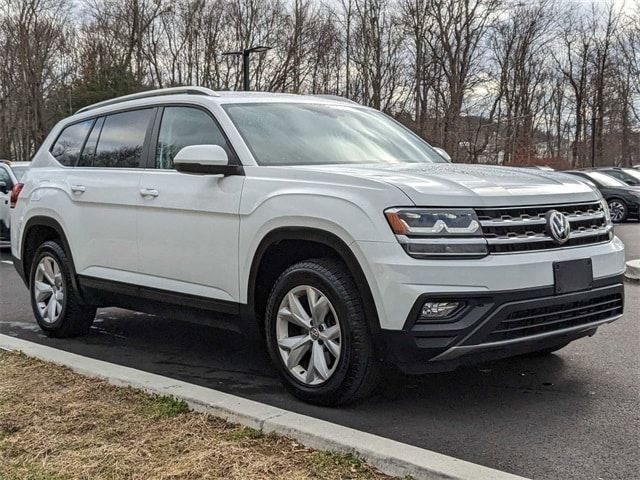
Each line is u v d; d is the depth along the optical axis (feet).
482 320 12.30
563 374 16.26
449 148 144.87
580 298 13.46
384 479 10.44
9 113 168.86
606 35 167.22
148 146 17.81
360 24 155.63
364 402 14.39
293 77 165.07
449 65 148.36
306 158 15.79
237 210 14.88
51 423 12.75
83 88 140.46
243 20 166.71
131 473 10.71
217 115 16.38
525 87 165.58
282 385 15.67
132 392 14.21
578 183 15.08
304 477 10.44
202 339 20.42
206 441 11.77
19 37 165.68
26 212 20.93
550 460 11.51
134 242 17.37
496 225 12.69
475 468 10.33
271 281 15.24
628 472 11.04
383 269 12.41
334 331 13.52
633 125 167.84
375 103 153.17
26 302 26.43
